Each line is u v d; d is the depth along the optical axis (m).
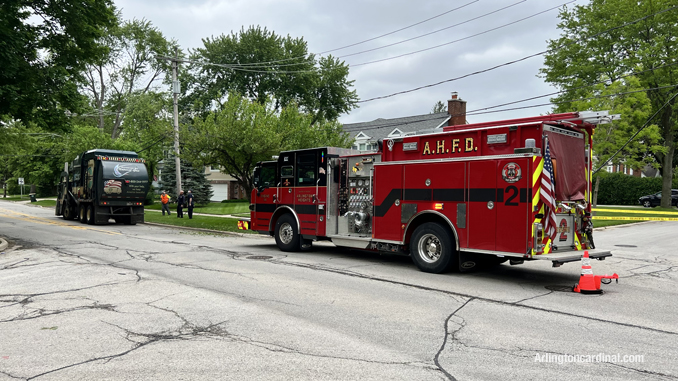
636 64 30.89
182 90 46.50
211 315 6.31
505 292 7.92
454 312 6.57
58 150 51.78
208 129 21.70
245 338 5.35
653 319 6.27
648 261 11.76
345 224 11.82
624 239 17.00
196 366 4.49
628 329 5.80
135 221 23.95
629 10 31.16
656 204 37.91
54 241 15.79
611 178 43.38
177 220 24.50
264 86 44.94
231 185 52.28
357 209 11.57
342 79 49.53
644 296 7.70
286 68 45.34
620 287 8.48
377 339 5.35
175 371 4.36
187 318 6.16
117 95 53.53
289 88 45.88
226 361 4.62
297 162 13.02
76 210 26.61
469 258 9.38
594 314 6.51
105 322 5.97
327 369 4.43
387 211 10.56
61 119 18.77
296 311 6.54
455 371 4.40
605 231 20.25
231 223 22.06
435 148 9.77
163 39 53.19
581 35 33.53
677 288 8.41
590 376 4.30
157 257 11.88
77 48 19.09
